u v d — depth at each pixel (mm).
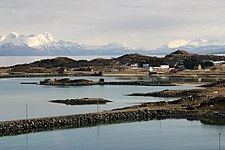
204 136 96688
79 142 92438
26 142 92500
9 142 92688
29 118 115812
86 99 163500
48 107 148625
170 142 91188
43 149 86875
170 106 136000
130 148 86688
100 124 113188
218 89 187750
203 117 120062
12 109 144000
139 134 100000
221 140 92438
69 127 108875
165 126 109062
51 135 99438
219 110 125750
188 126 108500
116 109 133375
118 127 108562
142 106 136625
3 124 103250
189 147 86500
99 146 88500
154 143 90500
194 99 148250
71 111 136375
